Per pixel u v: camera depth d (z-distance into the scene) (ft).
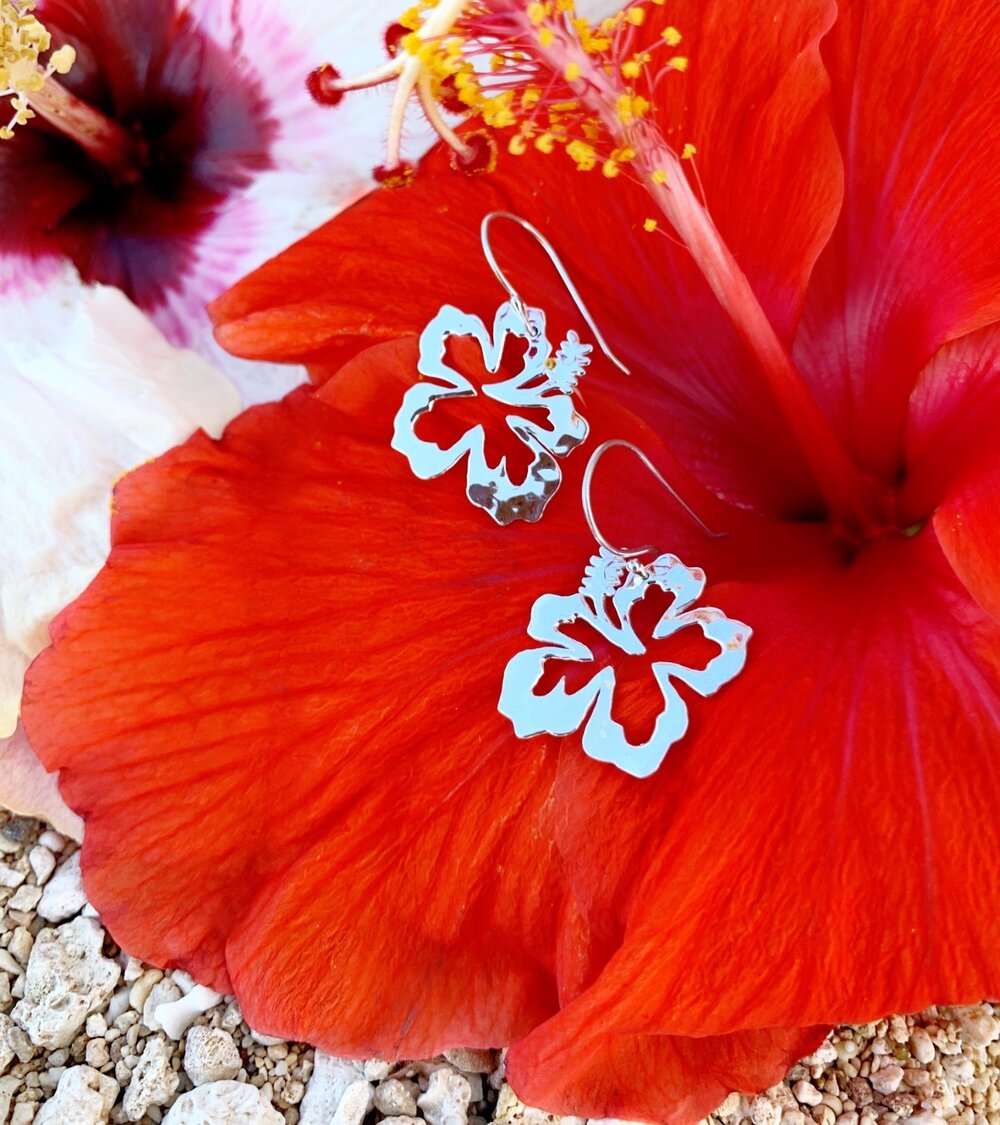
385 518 0.48
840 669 0.44
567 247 0.51
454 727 0.47
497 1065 0.50
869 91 0.48
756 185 0.48
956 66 0.47
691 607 0.46
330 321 0.50
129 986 0.52
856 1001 0.41
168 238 0.59
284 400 0.50
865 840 0.42
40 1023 0.50
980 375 0.47
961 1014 0.51
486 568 0.48
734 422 0.52
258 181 0.59
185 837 0.47
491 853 0.46
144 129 0.59
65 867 0.54
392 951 0.46
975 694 0.43
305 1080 0.50
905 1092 0.50
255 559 0.48
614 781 0.45
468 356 0.49
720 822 0.42
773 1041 0.45
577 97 0.44
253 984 0.46
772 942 0.41
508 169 0.51
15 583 0.55
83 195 0.59
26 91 0.53
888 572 0.48
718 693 0.45
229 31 0.57
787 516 0.53
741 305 0.46
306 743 0.47
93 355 0.55
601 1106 0.45
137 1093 0.49
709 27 0.48
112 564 0.48
